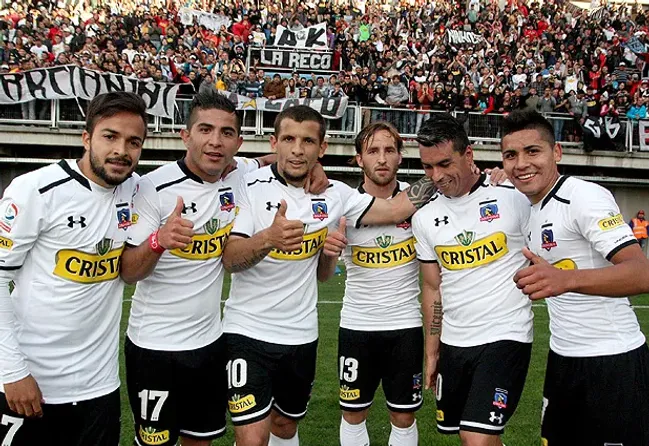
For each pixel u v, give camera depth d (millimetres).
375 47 20547
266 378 3748
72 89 14992
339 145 16750
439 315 3908
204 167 3496
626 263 2738
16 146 16469
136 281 3316
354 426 4465
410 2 25688
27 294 2996
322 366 6961
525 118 3248
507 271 3574
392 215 4105
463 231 3650
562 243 3223
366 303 4363
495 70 20062
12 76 14781
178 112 16062
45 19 18375
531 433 5145
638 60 21625
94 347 3162
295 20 21594
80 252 3039
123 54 16984
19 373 2826
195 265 3600
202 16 20812
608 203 3076
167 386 3613
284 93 16594
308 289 3949
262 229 3812
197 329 3650
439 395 3777
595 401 3182
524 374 3529
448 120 3633
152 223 3484
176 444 3717
